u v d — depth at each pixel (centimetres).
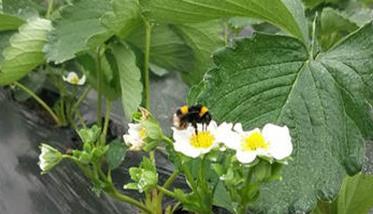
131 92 41
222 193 34
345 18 47
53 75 52
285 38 33
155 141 31
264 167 27
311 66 33
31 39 44
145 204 39
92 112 55
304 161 31
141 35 44
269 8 34
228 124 29
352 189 35
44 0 61
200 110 31
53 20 44
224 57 33
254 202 31
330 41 49
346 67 33
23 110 55
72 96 52
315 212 36
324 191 31
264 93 33
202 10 36
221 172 29
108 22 41
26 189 46
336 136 32
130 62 41
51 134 52
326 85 33
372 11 51
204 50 46
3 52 45
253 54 33
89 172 36
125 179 46
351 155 32
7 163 49
